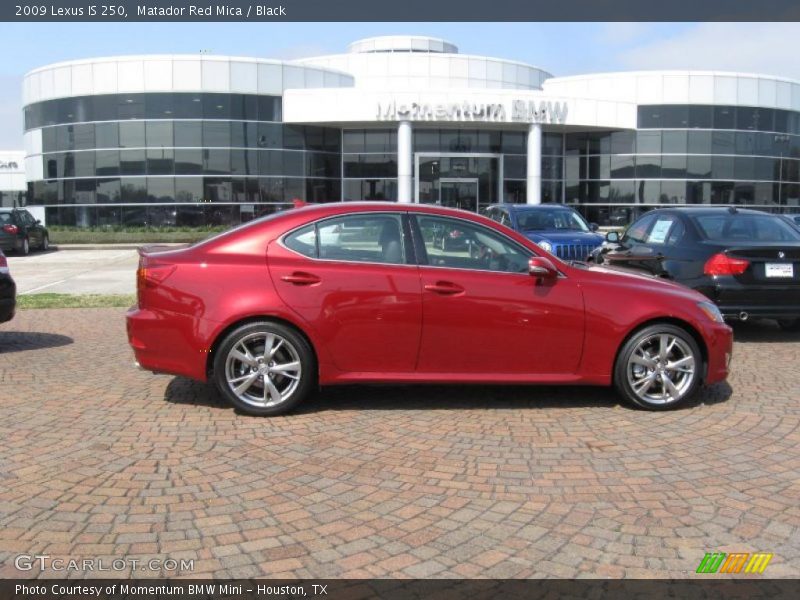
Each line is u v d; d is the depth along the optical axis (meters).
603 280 5.61
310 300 5.32
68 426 5.20
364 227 5.54
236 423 5.29
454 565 3.25
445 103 30.48
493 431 5.13
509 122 31.09
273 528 3.60
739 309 8.05
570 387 6.39
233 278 5.34
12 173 45.28
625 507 3.85
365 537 3.51
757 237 8.63
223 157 30.41
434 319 5.39
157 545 3.42
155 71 29.92
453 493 4.03
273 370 5.41
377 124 31.77
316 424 5.27
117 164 30.48
